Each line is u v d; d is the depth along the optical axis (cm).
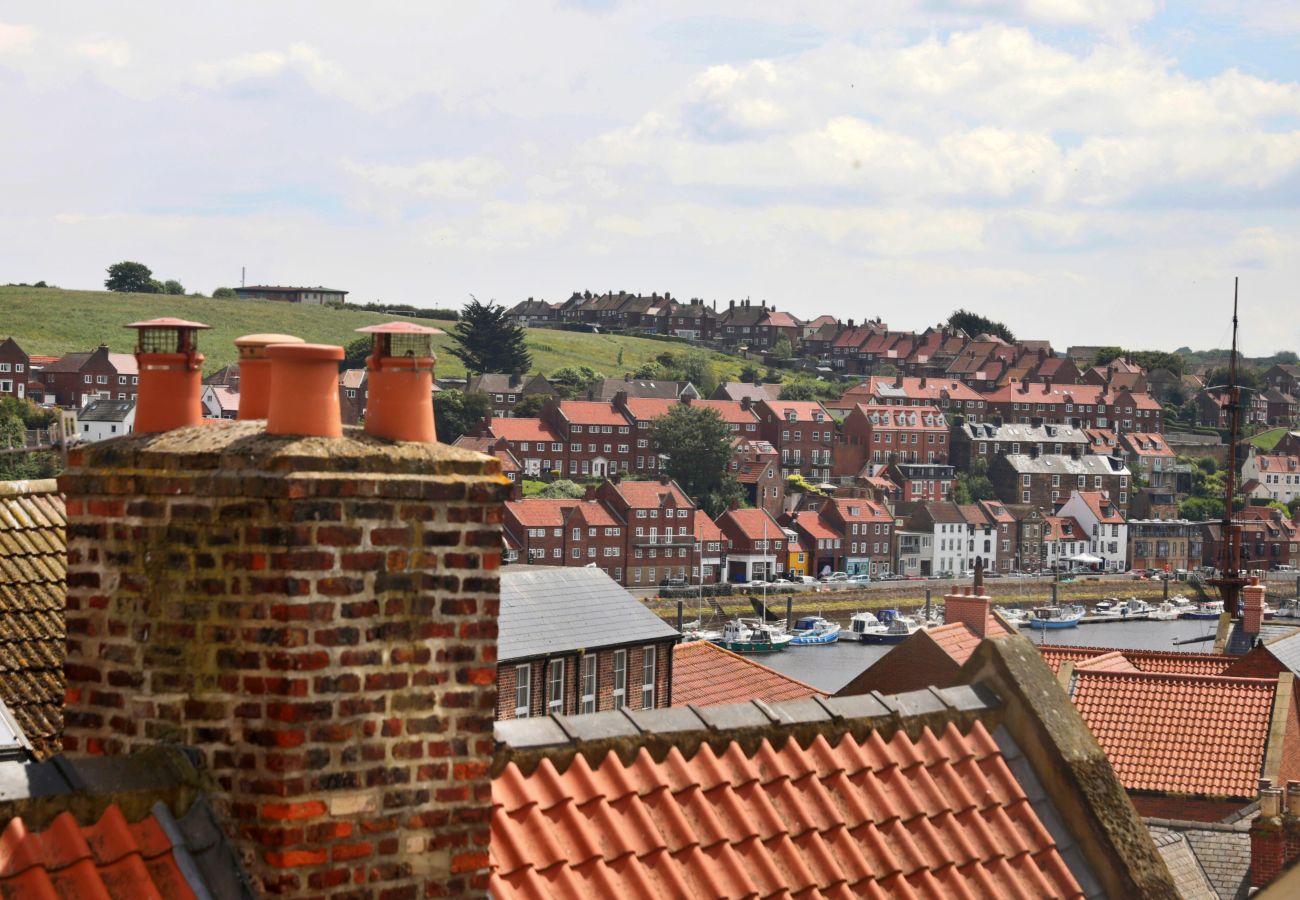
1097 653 8081
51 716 2961
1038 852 2252
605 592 9094
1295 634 8612
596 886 1833
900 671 6744
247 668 1466
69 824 1430
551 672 8338
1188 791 6644
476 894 1559
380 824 1501
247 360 1736
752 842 1991
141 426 1686
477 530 1560
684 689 9012
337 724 1476
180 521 1505
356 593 1490
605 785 1947
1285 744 6956
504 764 1891
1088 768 2367
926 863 2112
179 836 1460
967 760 2294
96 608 1553
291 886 1449
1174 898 2309
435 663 1535
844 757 2186
